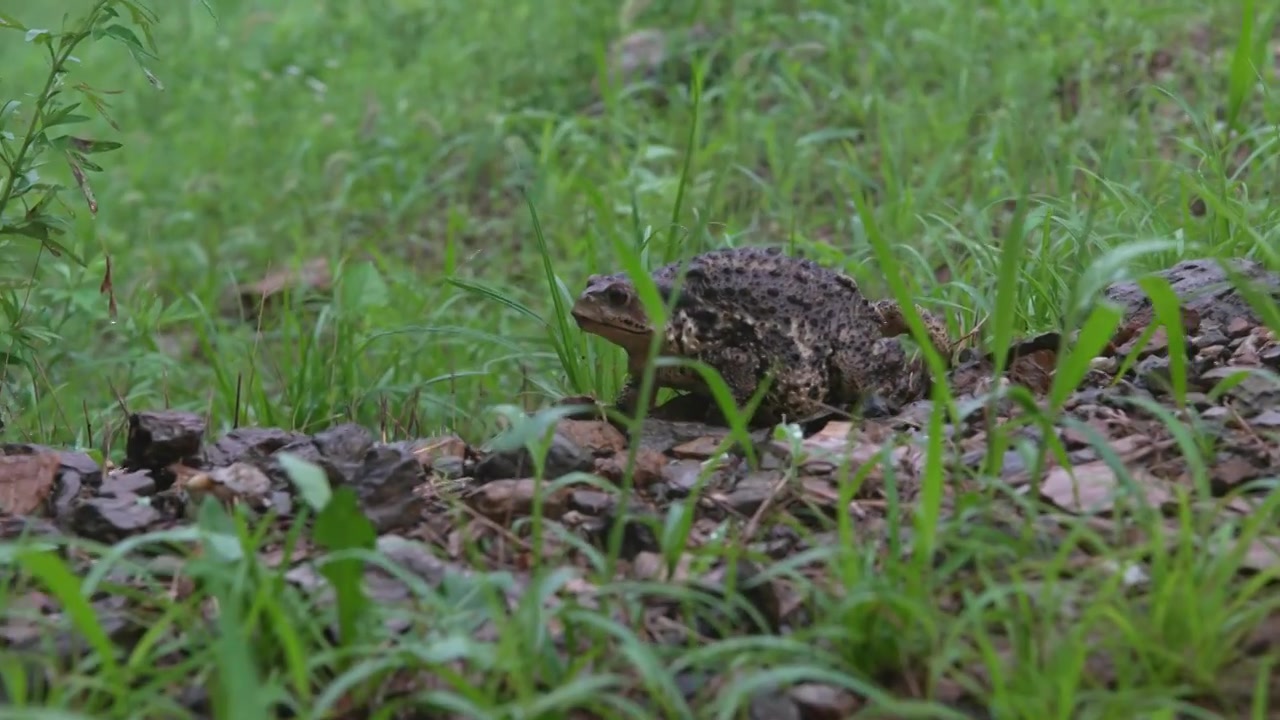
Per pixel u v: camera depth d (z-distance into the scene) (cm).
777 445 530
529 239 1172
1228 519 439
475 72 1452
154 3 1848
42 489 519
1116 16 1196
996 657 361
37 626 419
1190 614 369
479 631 405
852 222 958
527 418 463
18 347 686
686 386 599
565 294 729
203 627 400
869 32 1271
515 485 496
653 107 1320
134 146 1477
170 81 1636
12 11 1852
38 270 884
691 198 1073
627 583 434
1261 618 386
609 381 723
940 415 405
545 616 380
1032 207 933
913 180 1059
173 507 509
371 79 1484
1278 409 520
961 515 420
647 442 565
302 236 1244
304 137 1397
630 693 383
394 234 1227
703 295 580
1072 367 434
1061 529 443
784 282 590
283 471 531
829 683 382
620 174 1145
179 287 1077
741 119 1191
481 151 1284
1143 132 1008
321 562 387
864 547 435
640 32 1406
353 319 924
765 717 368
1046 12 1234
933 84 1226
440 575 436
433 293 1070
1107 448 420
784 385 577
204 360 1114
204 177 1320
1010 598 404
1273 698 361
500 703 375
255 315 1163
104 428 709
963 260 891
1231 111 865
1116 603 391
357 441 548
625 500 420
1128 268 681
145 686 384
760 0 1366
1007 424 455
